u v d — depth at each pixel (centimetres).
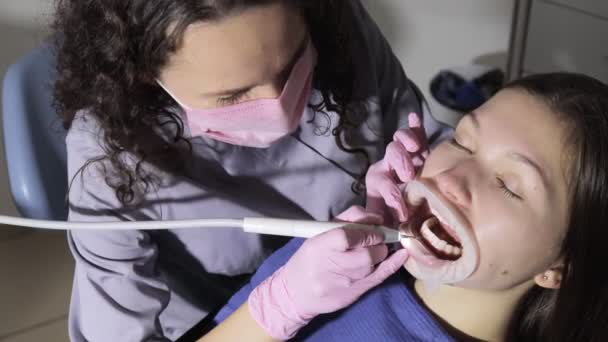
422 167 81
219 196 96
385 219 85
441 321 81
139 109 83
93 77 80
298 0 71
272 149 97
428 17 160
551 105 72
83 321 95
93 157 88
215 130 87
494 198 70
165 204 92
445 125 117
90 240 89
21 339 158
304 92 87
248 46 69
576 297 75
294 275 80
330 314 88
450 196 72
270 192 101
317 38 86
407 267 77
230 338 87
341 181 104
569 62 158
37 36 146
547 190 69
